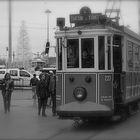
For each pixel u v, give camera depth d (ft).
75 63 41.04
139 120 47.32
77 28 41.11
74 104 40.06
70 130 39.78
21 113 56.13
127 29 46.11
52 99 52.60
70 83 41.06
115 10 49.60
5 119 48.98
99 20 41.27
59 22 41.93
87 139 34.22
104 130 39.42
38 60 179.52
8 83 56.65
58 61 42.14
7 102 57.26
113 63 41.83
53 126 42.86
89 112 39.11
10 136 36.09
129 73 47.03
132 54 48.91
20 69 130.72
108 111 39.55
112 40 41.01
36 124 44.34
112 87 40.93
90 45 40.47
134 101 51.72
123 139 34.01
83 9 42.22
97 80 40.14
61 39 41.83
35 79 69.56
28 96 94.17
